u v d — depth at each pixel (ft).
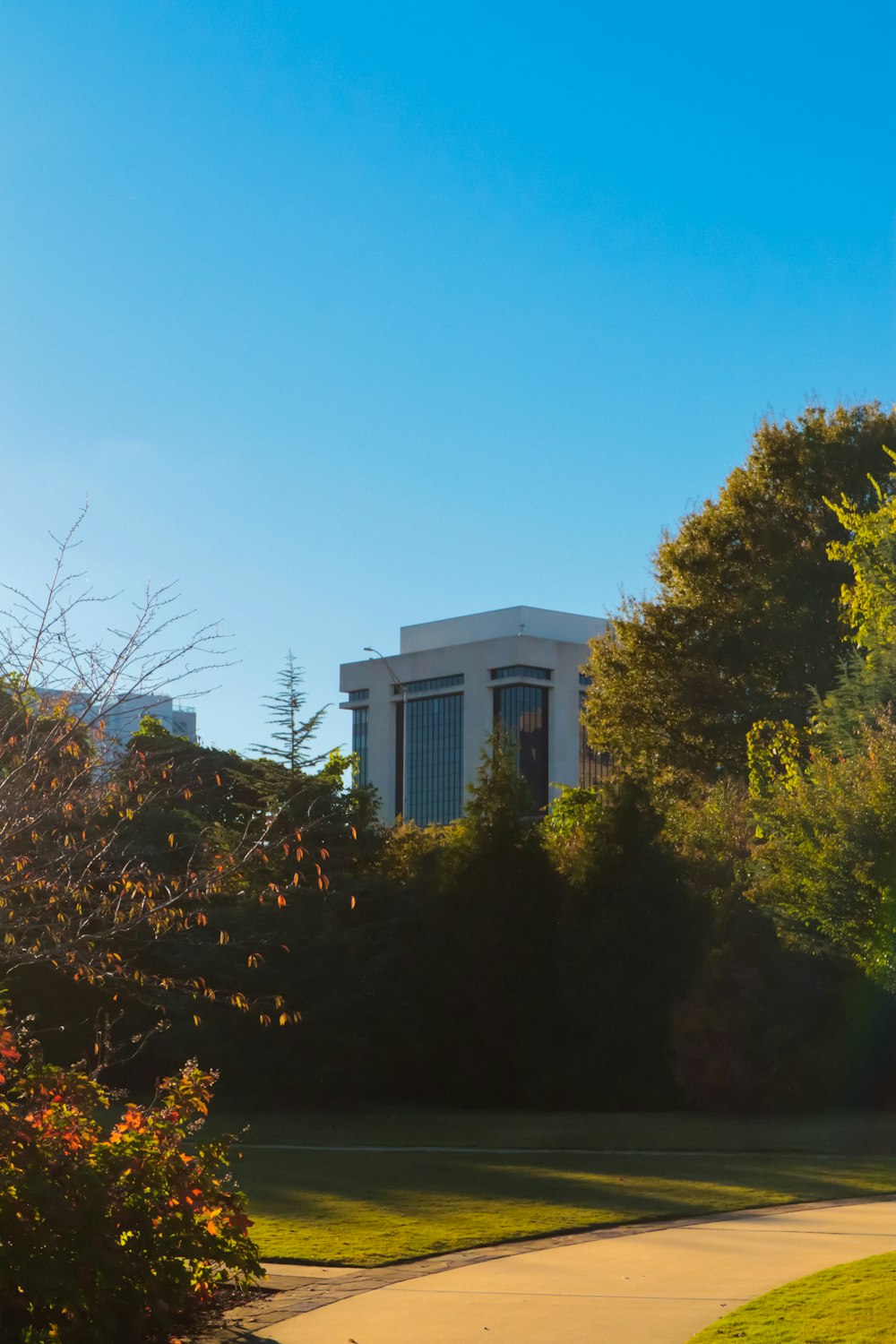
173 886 35.65
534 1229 38.63
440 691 477.36
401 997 88.28
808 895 68.18
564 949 86.33
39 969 80.28
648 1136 66.03
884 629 98.53
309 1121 76.28
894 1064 80.53
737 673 142.92
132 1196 29.04
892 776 67.36
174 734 75.10
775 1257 34.55
